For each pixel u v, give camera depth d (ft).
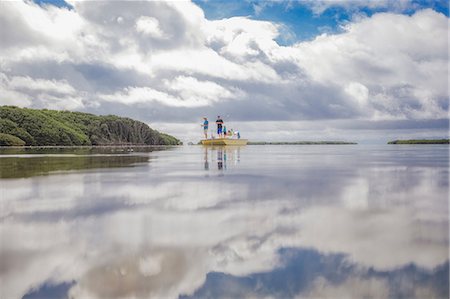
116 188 46.06
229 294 15.11
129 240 22.48
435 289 15.39
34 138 467.93
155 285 15.97
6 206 33.68
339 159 124.16
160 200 36.96
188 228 25.35
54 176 61.05
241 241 22.25
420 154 168.76
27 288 15.74
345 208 32.53
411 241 21.95
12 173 66.33
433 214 29.84
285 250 20.56
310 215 29.53
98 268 17.98
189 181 54.24
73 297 14.94
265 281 16.40
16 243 21.83
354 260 18.81
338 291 15.34
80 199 37.58
